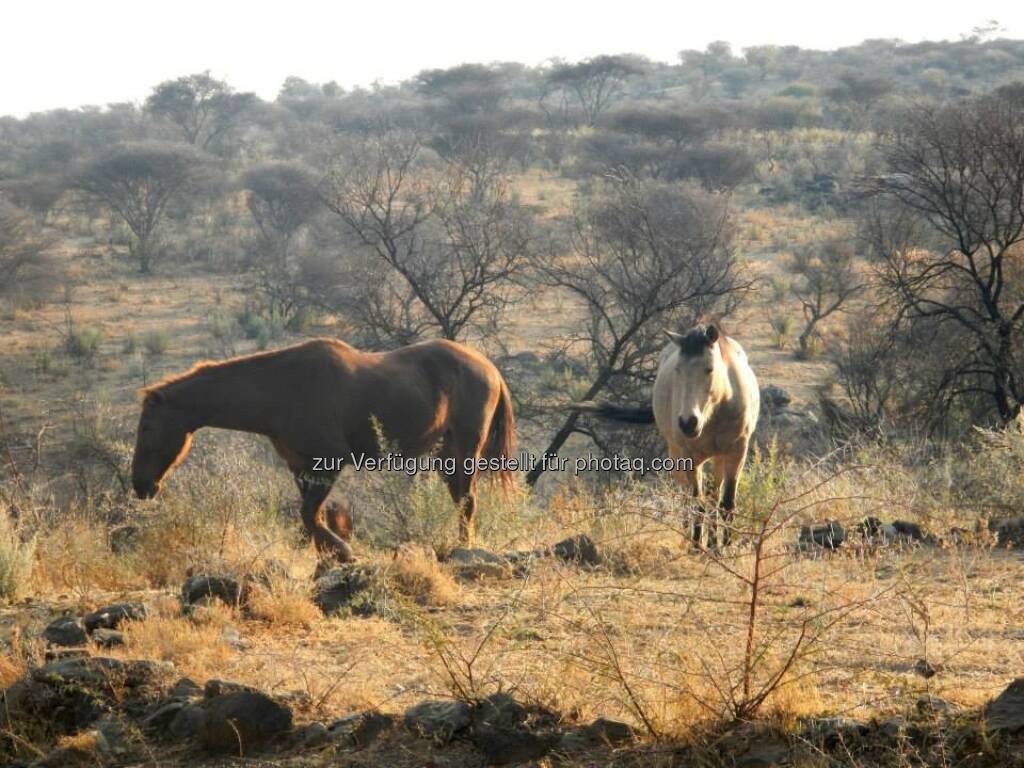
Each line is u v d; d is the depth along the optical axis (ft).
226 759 48.73
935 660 53.31
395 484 97.14
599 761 44.62
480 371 111.75
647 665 51.03
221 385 99.14
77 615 68.64
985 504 94.99
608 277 272.10
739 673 49.24
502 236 299.79
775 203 620.49
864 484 89.04
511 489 111.75
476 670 54.24
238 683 51.44
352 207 335.67
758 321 398.83
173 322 430.61
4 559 77.51
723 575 71.41
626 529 83.20
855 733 42.96
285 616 66.44
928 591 61.36
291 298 429.38
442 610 67.77
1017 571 75.25
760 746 43.62
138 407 312.50
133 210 625.82
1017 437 101.45
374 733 48.65
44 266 453.99
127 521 93.71
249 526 91.71
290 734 49.70
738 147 639.76
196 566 77.56
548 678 49.85
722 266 293.64
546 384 294.05
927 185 244.01
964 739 41.52
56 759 49.52
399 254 320.70
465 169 494.59
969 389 225.15
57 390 329.93
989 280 234.79
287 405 99.86
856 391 259.60
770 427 256.32
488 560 80.48
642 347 268.21
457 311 293.02
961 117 244.63
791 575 68.80
